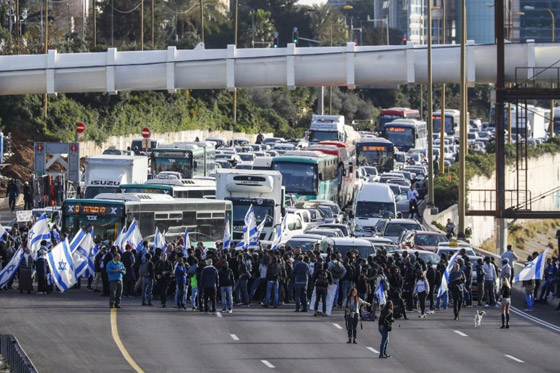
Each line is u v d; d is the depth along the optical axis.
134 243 100.69
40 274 96.06
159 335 77.75
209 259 89.56
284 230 125.75
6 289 99.31
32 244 97.38
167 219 110.69
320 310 91.25
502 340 82.50
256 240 108.06
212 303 90.06
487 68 140.75
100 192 134.75
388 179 193.75
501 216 130.12
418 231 119.81
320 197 161.88
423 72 146.62
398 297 90.69
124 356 69.31
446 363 71.56
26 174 193.00
